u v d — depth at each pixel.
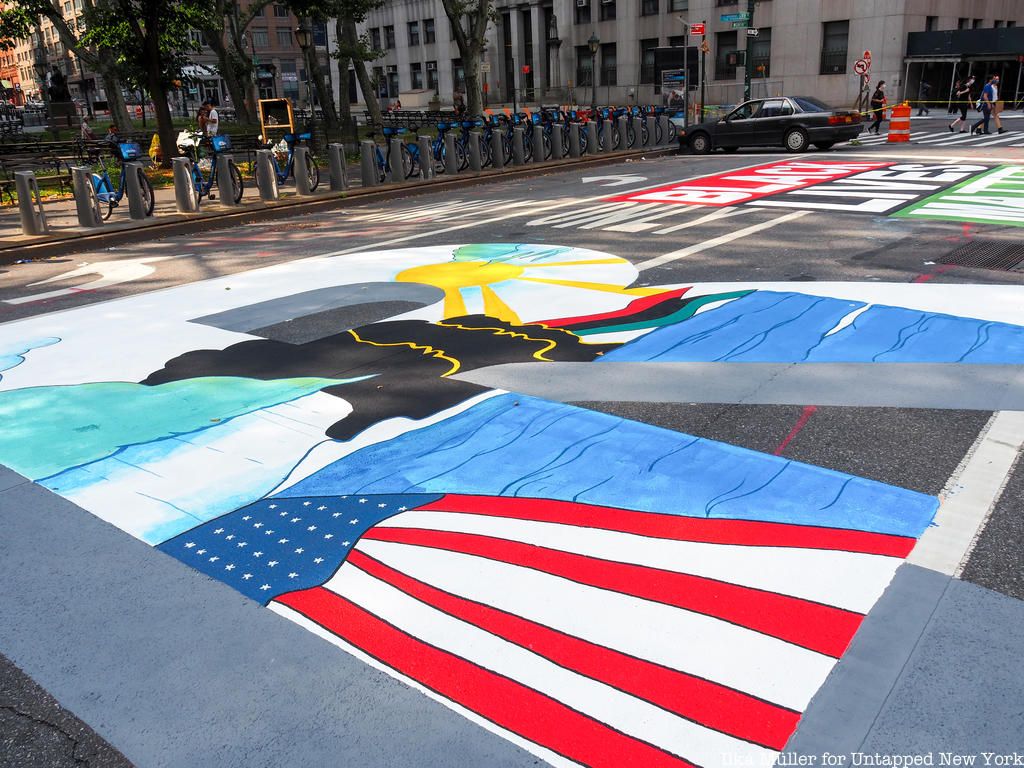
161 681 3.03
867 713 2.72
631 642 3.10
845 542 3.70
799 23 42.12
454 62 61.66
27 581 3.70
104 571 3.75
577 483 4.34
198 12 24.88
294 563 3.73
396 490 4.36
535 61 56.03
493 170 21.25
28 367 6.89
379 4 34.34
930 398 5.31
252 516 4.17
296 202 16.52
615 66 51.53
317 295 8.93
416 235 12.66
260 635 3.25
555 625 3.21
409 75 65.75
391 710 2.83
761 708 2.75
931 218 11.66
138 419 5.55
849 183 15.73
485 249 11.10
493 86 59.28
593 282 8.84
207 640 3.24
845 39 41.12
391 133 19.42
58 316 8.66
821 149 23.23
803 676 2.89
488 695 2.87
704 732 2.67
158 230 14.02
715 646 3.05
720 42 45.53
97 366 6.81
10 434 5.41
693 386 5.66
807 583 3.41
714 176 18.11
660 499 4.14
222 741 2.74
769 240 10.63
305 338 7.29
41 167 24.02
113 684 3.03
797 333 6.71
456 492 4.30
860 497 4.10
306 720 2.80
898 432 4.84
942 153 20.47
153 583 3.64
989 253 9.34
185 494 4.45
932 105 40.81
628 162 23.27
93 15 24.22
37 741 2.78
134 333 7.79
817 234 10.88
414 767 2.59
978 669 2.90
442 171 21.48
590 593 3.39
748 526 3.86
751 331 6.82
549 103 52.50
